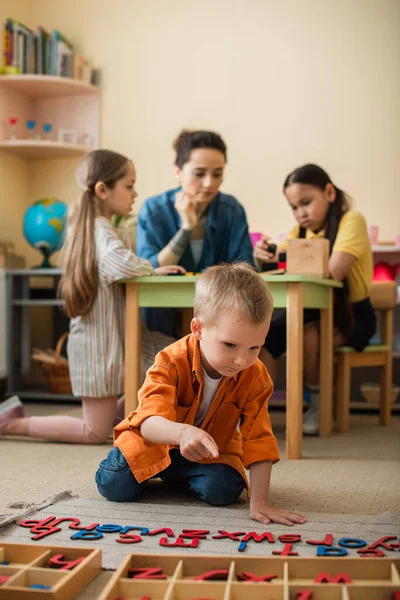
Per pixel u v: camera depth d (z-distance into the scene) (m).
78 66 3.54
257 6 3.50
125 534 1.12
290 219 3.45
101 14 3.69
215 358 1.19
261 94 3.50
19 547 0.97
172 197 2.69
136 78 3.64
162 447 1.35
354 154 3.39
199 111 3.57
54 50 3.46
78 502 1.34
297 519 1.20
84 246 2.15
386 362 2.75
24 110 3.68
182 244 2.42
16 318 3.38
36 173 3.78
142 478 1.32
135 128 3.64
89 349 2.11
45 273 3.23
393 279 3.18
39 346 3.72
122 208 2.27
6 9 3.57
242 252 2.63
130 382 2.09
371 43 3.38
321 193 2.58
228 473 1.34
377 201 3.37
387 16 3.36
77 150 3.61
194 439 1.12
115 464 1.34
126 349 2.10
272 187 3.48
